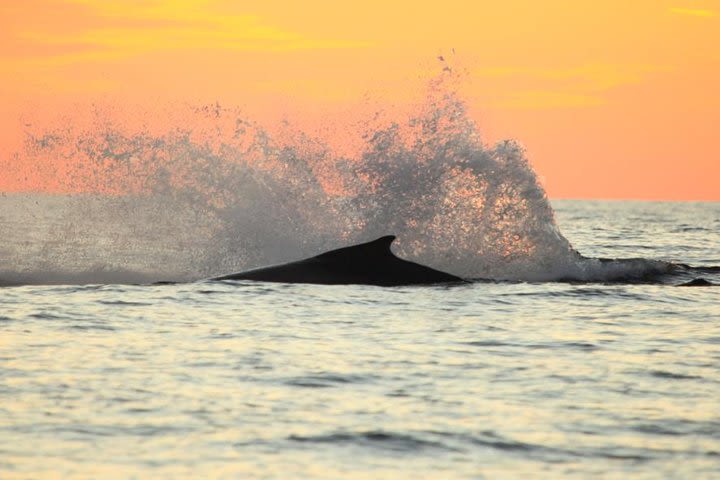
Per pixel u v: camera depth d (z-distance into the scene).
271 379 44.81
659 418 38.75
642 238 189.38
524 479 31.61
